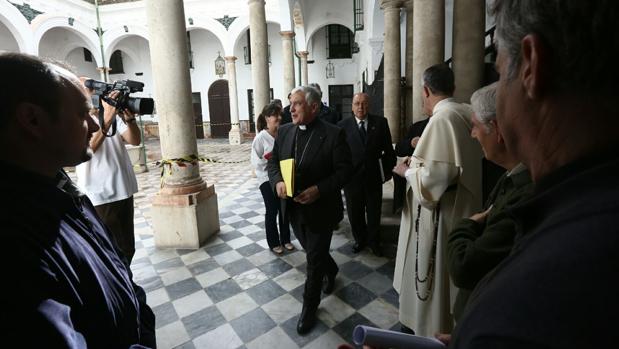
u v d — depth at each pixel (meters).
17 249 0.63
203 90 20.70
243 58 20.12
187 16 16.31
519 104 0.43
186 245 3.67
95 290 0.79
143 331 1.17
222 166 9.80
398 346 0.69
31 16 12.45
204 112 20.88
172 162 3.67
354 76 19.27
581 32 0.33
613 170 0.33
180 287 2.88
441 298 1.85
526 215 0.42
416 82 3.44
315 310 2.32
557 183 0.39
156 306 2.61
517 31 0.40
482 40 3.17
